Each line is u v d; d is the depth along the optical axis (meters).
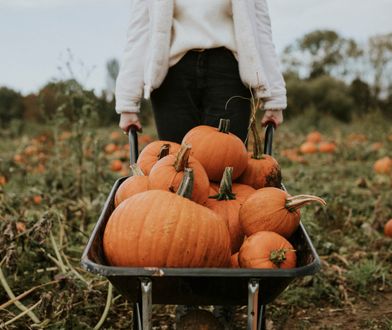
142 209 2.07
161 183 2.30
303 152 10.38
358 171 8.59
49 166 6.84
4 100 19.61
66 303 3.11
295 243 2.34
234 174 2.67
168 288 1.95
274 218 2.26
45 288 3.56
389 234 4.73
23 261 3.67
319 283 3.88
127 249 2.04
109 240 2.10
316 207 5.20
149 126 15.00
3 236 3.30
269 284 1.92
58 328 3.02
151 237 2.02
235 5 2.94
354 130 15.78
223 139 2.63
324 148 10.15
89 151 7.43
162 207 2.06
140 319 2.06
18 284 3.55
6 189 6.34
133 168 2.63
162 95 3.15
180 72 3.06
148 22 3.17
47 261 3.81
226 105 2.87
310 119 20.19
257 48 3.04
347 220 5.13
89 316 3.41
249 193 2.54
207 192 2.36
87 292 3.25
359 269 4.03
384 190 6.79
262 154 2.79
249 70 2.99
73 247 4.39
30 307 3.30
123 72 3.21
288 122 20.86
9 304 3.19
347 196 6.36
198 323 2.12
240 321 3.44
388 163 7.84
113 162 7.45
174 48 3.02
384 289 3.97
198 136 2.65
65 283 3.20
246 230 2.31
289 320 3.51
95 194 5.85
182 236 2.02
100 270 1.81
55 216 4.62
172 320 3.44
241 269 1.82
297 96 25.31
